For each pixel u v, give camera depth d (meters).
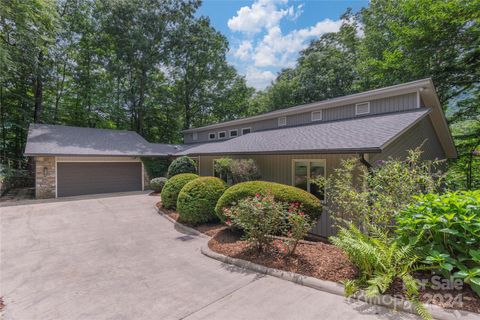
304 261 3.93
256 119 14.55
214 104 24.14
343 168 6.18
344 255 3.94
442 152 11.10
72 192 12.94
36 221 7.61
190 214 6.68
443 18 10.89
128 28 18.34
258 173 8.51
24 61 14.84
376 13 16.61
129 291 3.40
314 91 20.84
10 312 2.96
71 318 2.82
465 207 2.96
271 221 4.39
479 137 12.26
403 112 8.03
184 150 16.55
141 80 19.83
